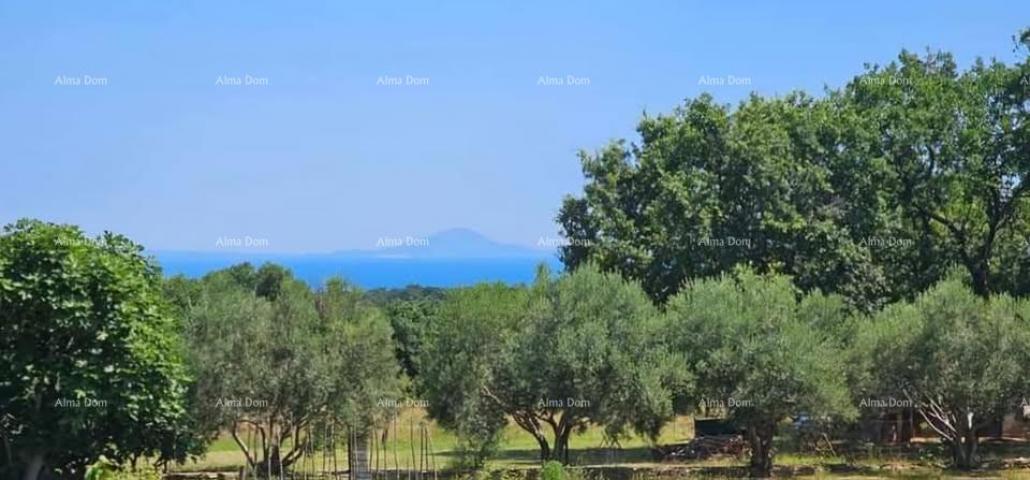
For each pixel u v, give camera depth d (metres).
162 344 25.75
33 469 24.61
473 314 34.47
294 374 31.38
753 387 32.88
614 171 45.09
